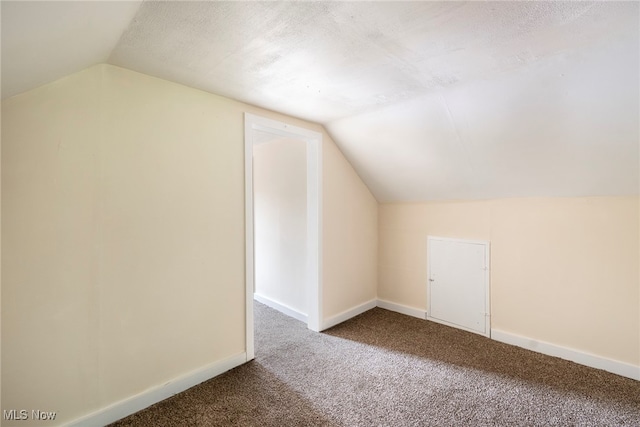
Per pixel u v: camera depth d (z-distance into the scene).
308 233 2.83
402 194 3.10
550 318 2.26
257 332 2.72
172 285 1.82
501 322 2.52
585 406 1.67
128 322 1.65
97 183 1.54
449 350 2.35
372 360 2.21
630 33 1.27
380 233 3.41
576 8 1.14
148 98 1.71
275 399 1.76
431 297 2.98
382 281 3.40
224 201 2.06
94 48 1.31
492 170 2.30
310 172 2.78
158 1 1.06
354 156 2.93
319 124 2.72
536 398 1.74
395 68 1.63
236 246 2.13
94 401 1.54
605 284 2.03
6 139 1.31
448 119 2.10
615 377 1.95
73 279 1.48
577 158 1.90
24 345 1.37
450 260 2.83
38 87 1.37
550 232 2.25
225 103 2.07
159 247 1.76
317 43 1.38
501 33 1.30
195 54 1.48
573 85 1.57
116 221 1.61
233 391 1.84
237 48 1.42
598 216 2.05
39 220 1.39
